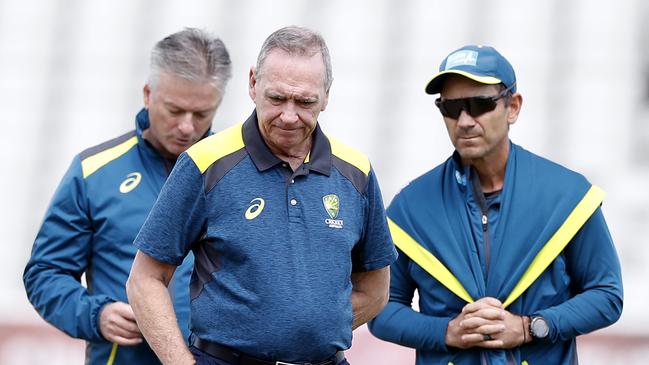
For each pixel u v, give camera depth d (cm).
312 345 1201
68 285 1491
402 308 1544
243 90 3212
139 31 3428
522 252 1484
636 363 2311
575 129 3161
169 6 3412
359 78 3284
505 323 1445
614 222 2978
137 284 1230
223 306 1198
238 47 3291
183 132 1482
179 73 1461
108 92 3366
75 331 1466
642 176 3077
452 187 1538
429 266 1513
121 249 1492
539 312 1460
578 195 1503
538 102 3203
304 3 3356
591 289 1491
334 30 3344
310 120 1198
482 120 1467
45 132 3306
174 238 1215
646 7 3275
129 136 1564
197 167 1211
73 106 3347
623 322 2400
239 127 1247
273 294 1188
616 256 1513
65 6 3466
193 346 1230
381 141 3203
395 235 1549
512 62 3256
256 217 1204
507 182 1508
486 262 1495
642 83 3206
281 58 1187
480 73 1459
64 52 3416
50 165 3262
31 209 3177
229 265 1205
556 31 3284
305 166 1236
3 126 3303
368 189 1283
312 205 1225
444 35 3316
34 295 1513
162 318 1209
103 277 1509
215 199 1206
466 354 1484
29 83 3372
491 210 1513
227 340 1195
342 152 1275
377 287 1346
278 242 1201
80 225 1516
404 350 2252
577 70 3238
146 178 1526
